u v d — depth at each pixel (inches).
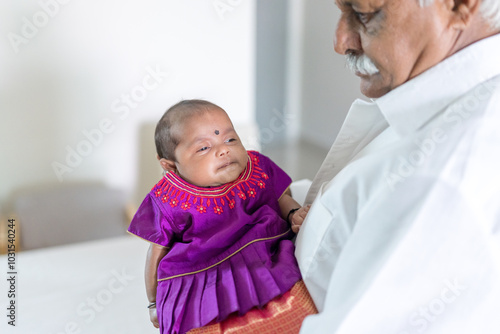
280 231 38.4
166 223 38.7
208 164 38.1
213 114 39.4
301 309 32.5
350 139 38.5
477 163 26.0
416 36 27.9
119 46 87.4
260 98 100.1
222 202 38.2
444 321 27.3
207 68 94.0
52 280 57.7
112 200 93.8
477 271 26.7
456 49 28.5
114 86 89.5
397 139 31.7
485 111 26.7
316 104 101.0
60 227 89.7
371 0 27.8
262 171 41.2
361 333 26.7
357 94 89.1
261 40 95.7
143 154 94.8
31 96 85.4
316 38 96.5
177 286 35.9
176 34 89.7
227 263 36.2
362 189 29.6
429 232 25.8
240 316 33.0
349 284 27.3
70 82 86.8
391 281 26.2
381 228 26.7
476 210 25.9
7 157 87.4
